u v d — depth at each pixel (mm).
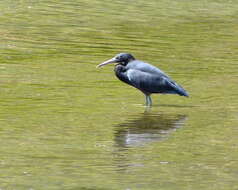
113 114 18234
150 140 16297
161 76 19312
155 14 32094
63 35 27328
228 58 24969
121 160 14883
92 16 30984
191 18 31656
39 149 15352
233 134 16891
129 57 19828
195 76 22500
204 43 27188
